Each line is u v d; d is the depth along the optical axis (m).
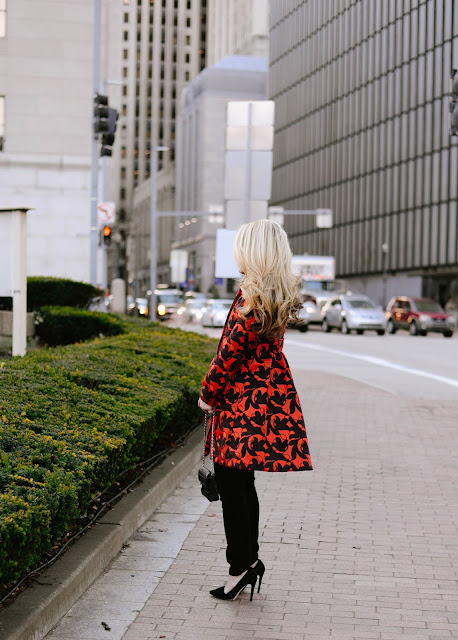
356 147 77.00
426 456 8.41
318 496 6.64
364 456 8.37
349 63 78.19
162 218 138.12
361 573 4.77
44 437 4.77
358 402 12.79
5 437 4.55
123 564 4.84
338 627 3.96
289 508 6.25
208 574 4.70
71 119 28.09
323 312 42.41
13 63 27.81
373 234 73.88
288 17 92.62
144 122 170.12
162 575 4.67
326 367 20.22
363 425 10.46
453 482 7.21
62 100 28.03
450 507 6.34
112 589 4.42
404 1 68.69
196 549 5.17
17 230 10.75
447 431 10.05
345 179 79.25
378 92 72.94
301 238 89.44
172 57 170.75
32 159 27.92
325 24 83.25
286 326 4.16
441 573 4.79
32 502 3.79
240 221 12.77
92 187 24.94
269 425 4.03
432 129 65.00
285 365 4.14
